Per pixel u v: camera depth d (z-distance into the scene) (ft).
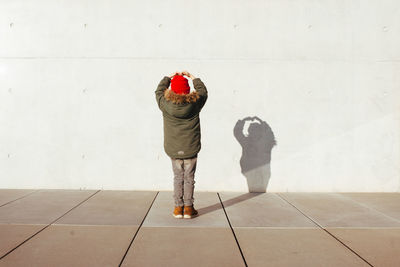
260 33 15.85
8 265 7.55
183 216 11.50
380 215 12.09
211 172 16.01
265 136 15.98
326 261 8.00
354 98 15.92
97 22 15.80
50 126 15.93
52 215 11.67
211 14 15.83
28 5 15.72
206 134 15.94
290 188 16.06
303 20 15.83
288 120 15.96
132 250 8.55
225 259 8.06
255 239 9.49
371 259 8.14
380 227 10.69
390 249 8.81
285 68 15.88
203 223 10.96
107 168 16.02
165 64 15.84
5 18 15.74
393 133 15.92
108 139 15.97
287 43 15.85
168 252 8.45
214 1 15.83
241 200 14.33
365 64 15.85
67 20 15.79
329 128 15.96
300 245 9.05
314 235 9.88
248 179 16.05
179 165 11.42
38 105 15.89
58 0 15.74
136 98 15.90
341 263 7.89
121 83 15.87
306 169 16.01
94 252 8.39
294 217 11.76
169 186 16.03
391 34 15.84
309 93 15.90
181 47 15.85
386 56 15.84
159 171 16.02
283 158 16.02
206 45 15.85
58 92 15.87
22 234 9.68
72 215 11.69
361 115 15.93
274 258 8.16
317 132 15.97
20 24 15.74
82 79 15.87
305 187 16.06
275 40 15.85
